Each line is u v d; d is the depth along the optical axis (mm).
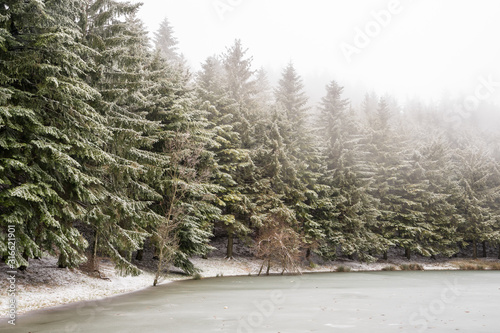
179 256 22406
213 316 10688
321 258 37750
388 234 39938
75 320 9867
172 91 23281
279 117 34781
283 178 33656
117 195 17609
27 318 10070
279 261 30578
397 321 10078
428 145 47094
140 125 17594
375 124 45250
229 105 31750
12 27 12805
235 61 39094
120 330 8672
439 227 41938
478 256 49469
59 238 12906
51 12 13047
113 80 17203
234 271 28859
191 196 23531
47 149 12289
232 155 30391
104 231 16828
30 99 12195
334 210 36281
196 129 22734
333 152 39094
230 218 28531
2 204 11297
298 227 32688
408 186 41938
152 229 20953
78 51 13828
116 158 16656
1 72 11453
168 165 21453
